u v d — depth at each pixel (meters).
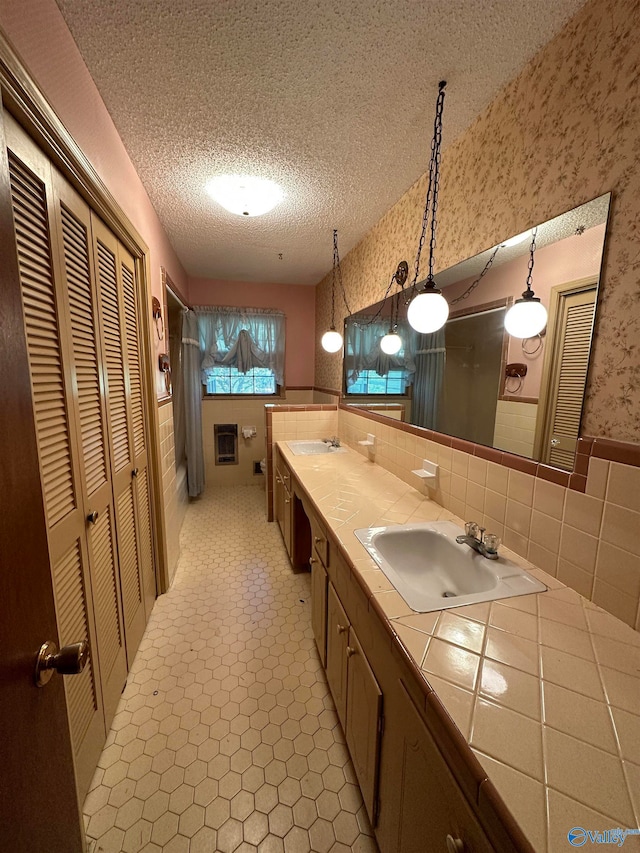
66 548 0.97
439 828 0.60
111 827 1.01
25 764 0.51
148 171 1.69
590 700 0.61
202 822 1.03
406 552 1.26
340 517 1.39
